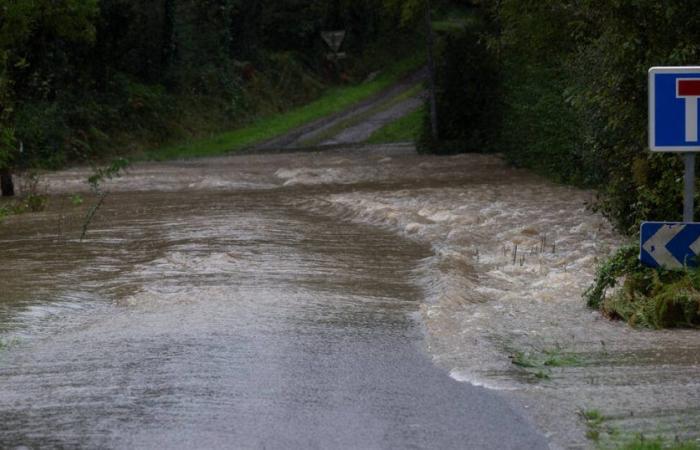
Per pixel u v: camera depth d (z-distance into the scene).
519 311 15.19
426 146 60.78
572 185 37.38
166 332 13.23
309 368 11.39
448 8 109.94
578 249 22.12
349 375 11.11
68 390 10.45
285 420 9.42
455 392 10.45
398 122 80.12
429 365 11.64
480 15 60.47
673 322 13.87
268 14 97.81
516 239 23.44
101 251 22.00
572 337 13.23
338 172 46.16
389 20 99.75
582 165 36.47
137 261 20.36
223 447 8.64
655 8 17.59
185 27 84.06
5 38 39.22
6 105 33.38
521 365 11.62
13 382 10.84
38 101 62.84
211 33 86.94
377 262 20.33
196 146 73.81
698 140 13.44
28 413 9.66
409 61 102.88
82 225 27.48
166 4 79.94
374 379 10.95
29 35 43.75
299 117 86.62
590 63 21.89
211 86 84.00
